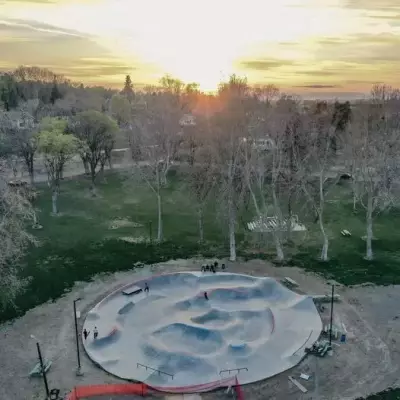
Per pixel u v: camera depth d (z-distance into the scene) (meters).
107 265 63.12
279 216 66.44
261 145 76.12
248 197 82.00
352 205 87.50
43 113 142.00
